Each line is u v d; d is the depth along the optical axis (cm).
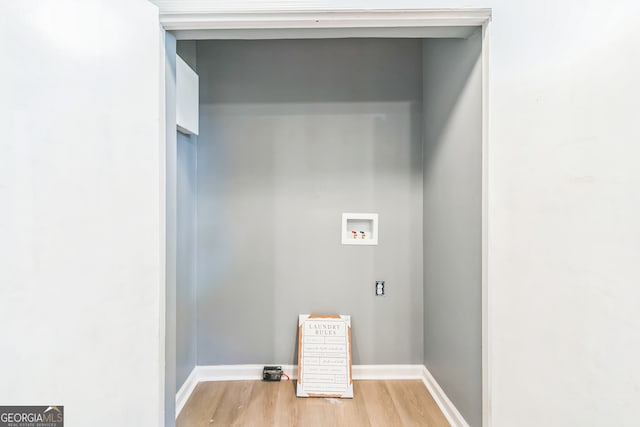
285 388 212
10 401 93
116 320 113
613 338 84
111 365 112
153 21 125
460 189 169
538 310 112
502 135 131
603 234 86
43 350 98
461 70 166
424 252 223
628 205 79
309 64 224
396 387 214
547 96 104
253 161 224
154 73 125
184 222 201
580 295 94
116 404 113
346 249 226
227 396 202
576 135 94
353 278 226
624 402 82
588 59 89
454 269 177
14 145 92
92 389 107
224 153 223
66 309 102
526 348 119
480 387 150
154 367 124
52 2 98
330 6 135
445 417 183
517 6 118
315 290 226
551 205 104
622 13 79
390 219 227
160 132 136
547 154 105
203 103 223
